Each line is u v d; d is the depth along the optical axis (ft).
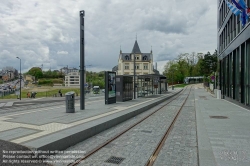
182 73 306.96
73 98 38.47
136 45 288.51
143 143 23.00
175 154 19.49
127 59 288.71
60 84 362.74
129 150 20.59
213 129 27.37
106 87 54.24
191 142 23.47
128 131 28.89
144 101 64.18
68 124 27.25
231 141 21.74
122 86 62.49
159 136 26.05
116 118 33.24
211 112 43.60
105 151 20.29
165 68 312.71
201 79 328.49
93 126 26.30
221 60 88.63
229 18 67.77
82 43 43.57
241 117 36.86
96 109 43.24
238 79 57.93
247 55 47.75
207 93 128.57
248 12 39.91
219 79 94.12
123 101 62.80
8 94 167.53
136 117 40.65
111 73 55.88
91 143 22.94
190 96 107.86
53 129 24.25
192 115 43.50
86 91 164.66
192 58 309.01
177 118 39.70
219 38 93.91
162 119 38.58
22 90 224.33
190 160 17.98
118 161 17.70
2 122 28.48
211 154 17.80
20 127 25.26
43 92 196.34
